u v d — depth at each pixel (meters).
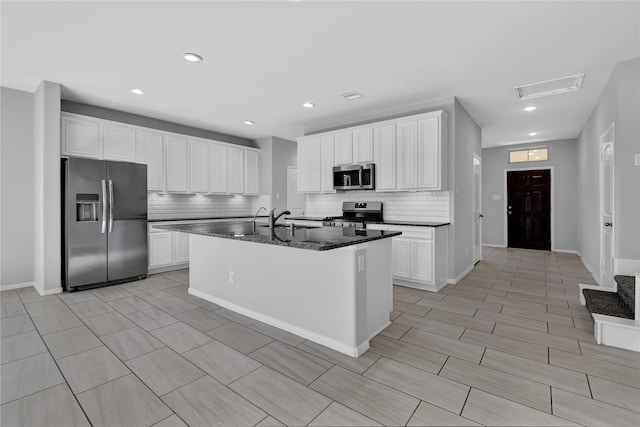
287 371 2.01
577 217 6.50
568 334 2.53
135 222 4.25
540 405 1.66
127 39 2.62
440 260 3.91
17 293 3.65
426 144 3.99
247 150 6.24
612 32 2.53
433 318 2.89
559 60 3.03
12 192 3.77
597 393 1.75
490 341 2.41
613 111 3.26
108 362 2.11
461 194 4.46
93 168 3.87
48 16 2.29
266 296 2.80
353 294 2.20
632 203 2.98
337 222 4.72
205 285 3.46
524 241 7.19
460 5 2.19
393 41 2.67
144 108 4.51
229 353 2.24
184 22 2.38
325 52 2.87
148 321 2.84
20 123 3.80
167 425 1.53
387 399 1.72
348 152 4.70
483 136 6.37
